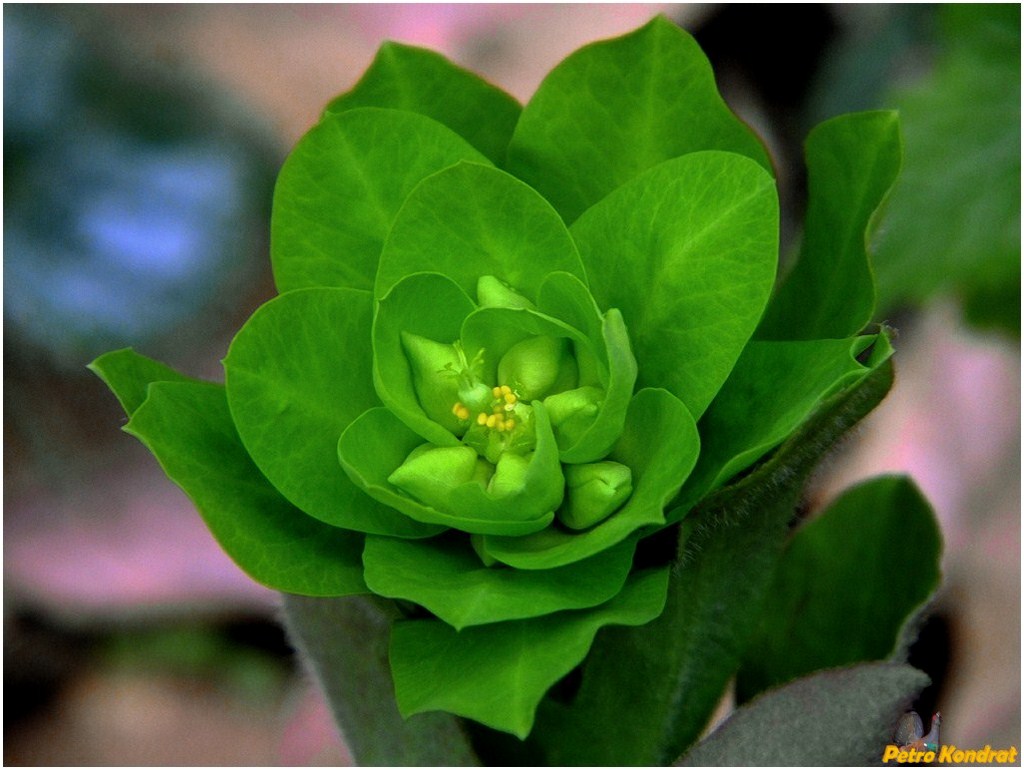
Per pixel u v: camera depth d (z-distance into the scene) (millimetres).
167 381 169
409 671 164
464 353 172
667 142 175
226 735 273
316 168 173
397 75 178
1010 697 228
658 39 173
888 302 237
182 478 165
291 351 169
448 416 171
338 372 170
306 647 177
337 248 174
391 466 170
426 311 171
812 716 169
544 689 159
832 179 171
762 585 173
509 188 169
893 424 253
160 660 281
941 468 247
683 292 167
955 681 231
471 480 168
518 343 172
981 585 236
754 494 165
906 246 236
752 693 188
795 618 187
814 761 168
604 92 175
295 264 174
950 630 235
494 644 163
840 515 187
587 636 161
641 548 169
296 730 269
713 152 167
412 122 173
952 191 235
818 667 186
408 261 171
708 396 166
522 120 175
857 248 169
